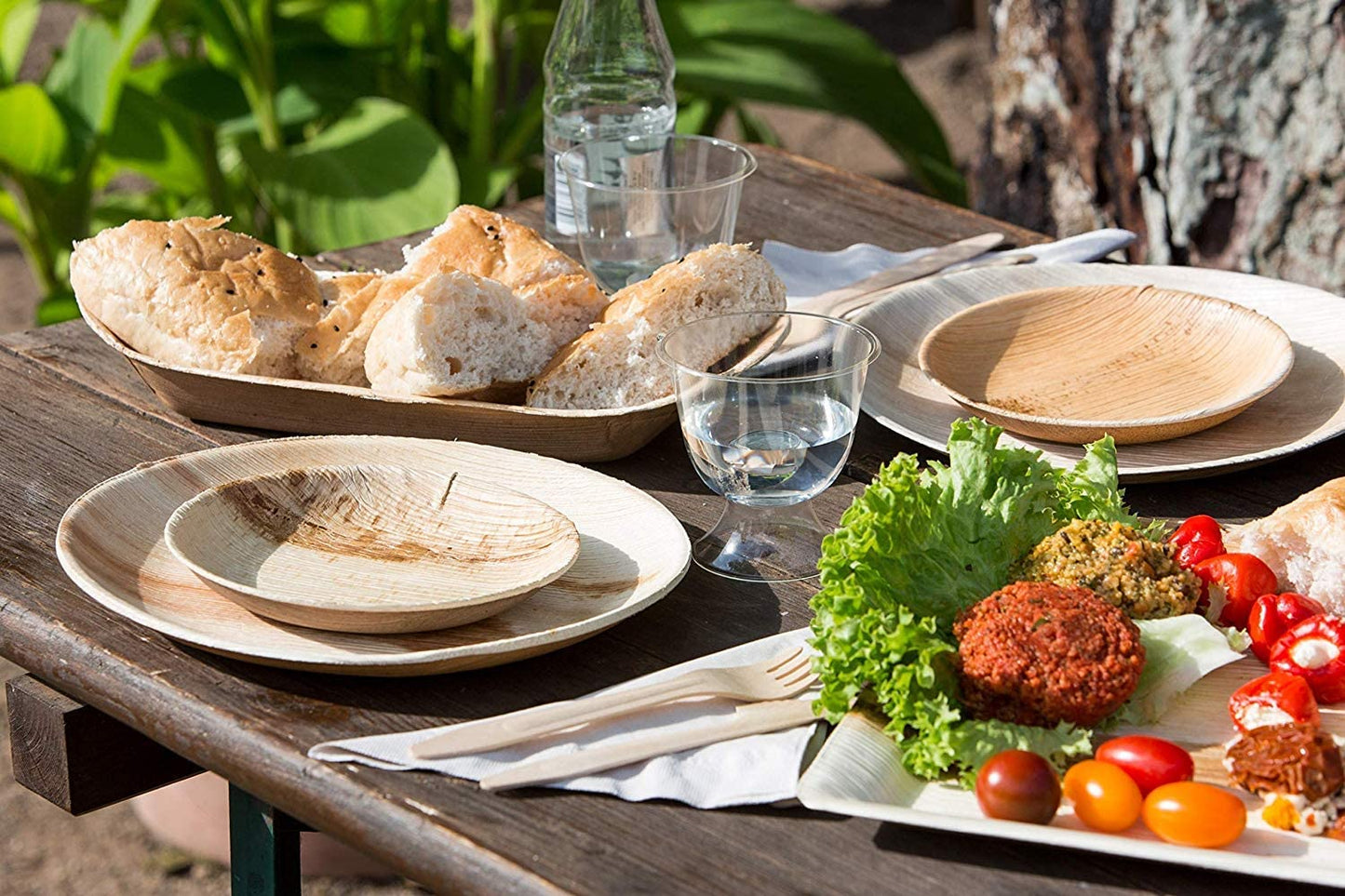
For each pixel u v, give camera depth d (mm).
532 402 1336
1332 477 1325
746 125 4027
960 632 955
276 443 1244
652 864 865
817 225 1932
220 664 1048
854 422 1159
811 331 1236
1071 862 867
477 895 873
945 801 905
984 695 935
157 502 1174
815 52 3674
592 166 1644
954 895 843
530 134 3705
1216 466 1267
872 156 5309
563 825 895
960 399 1330
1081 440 1318
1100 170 2680
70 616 1102
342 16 3475
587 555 1151
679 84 3523
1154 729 966
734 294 1362
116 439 1384
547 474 1232
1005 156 2824
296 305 1382
